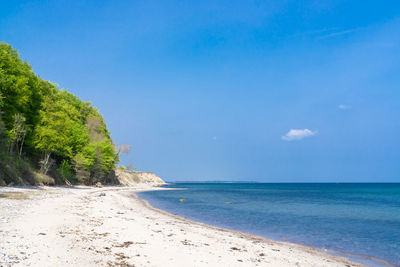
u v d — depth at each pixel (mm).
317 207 43281
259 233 20234
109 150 89688
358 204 50500
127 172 153250
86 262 9148
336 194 94688
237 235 18547
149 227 17469
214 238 16094
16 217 15281
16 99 44688
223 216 29453
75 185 64375
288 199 62438
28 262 8359
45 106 52844
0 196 24422
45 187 42688
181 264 10273
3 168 36000
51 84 83250
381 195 88875
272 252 13828
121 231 15109
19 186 36969
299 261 12594
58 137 51156
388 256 14789
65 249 10258
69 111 73000
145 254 11078
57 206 22547
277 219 28094
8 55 45875
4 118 43062
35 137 49250
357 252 15562
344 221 27688
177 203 44250
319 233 20969
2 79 40812
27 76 50812
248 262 11438
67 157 69000
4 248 9328
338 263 13078
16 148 48281
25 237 11188
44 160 50688
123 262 9750
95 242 12008
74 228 14328
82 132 73438
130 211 26594
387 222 27344
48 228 13445
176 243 13516
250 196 73000
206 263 10688
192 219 26156
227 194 81312
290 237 19188
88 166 71312
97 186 73812
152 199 50594
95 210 23297
